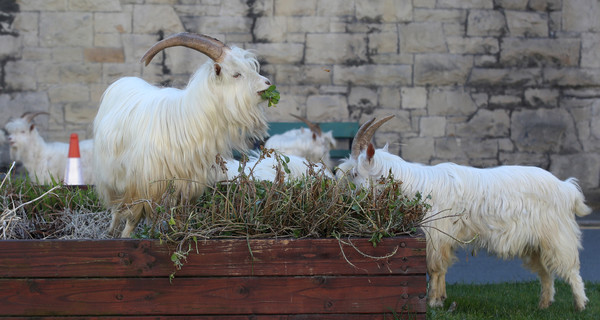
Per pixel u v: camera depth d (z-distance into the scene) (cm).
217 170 363
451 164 525
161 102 345
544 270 527
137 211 347
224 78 330
